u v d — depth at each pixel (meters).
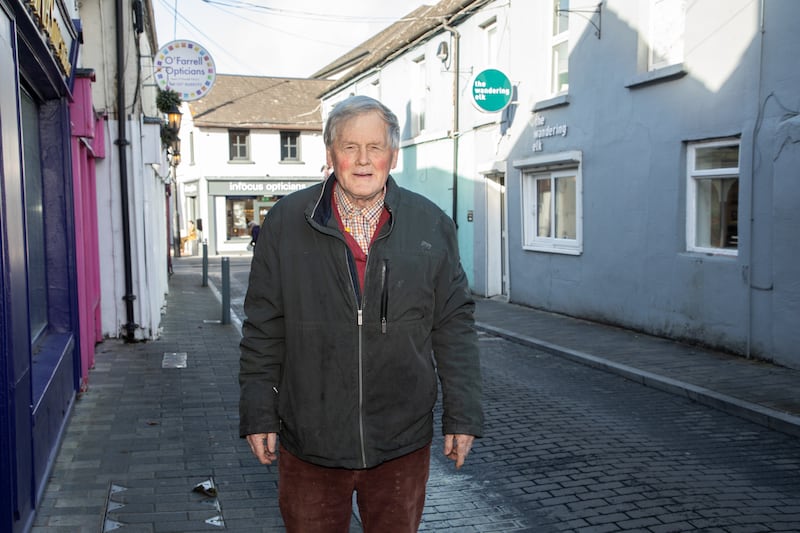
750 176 8.20
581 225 11.53
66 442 5.37
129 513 4.09
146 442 5.41
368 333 2.36
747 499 4.45
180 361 8.50
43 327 5.81
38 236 5.58
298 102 36.41
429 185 17.77
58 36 5.17
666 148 9.55
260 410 2.44
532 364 8.74
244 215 35.28
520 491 4.62
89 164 8.98
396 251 2.38
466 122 15.54
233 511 4.14
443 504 4.41
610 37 10.55
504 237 14.74
